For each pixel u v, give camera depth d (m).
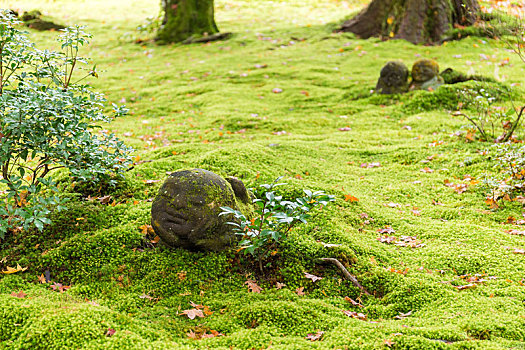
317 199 3.83
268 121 9.12
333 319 3.25
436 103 9.35
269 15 19.42
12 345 2.85
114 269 3.89
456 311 3.32
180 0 16.52
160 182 5.41
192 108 10.20
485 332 2.98
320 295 3.70
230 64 13.34
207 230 3.93
